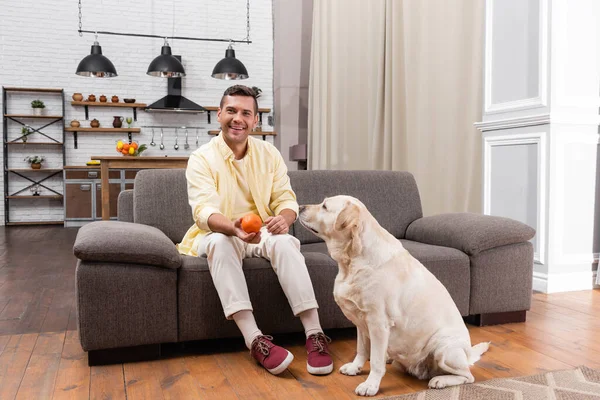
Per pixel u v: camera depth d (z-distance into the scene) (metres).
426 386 1.67
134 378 1.75
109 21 7.50
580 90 3.08
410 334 1.61
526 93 3.20
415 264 1.68
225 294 1.85
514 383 1.66
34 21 7.25
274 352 1.76
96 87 7.51
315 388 1.66
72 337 2.22
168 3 7.68
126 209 2.70
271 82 8.15
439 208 4.33
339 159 6.34
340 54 6.22
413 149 4.71
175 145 7.80
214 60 7.91
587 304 2.78
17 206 7.34
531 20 3.14
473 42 3.88
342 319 2.15
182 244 2.21
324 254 2.23
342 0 6.14
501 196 3.41
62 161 7.43
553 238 3.06
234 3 7.91
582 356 1.97
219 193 2.09
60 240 5.59
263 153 2.18
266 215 2.20
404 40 4.75
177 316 1.94
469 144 3.96
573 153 3.10
